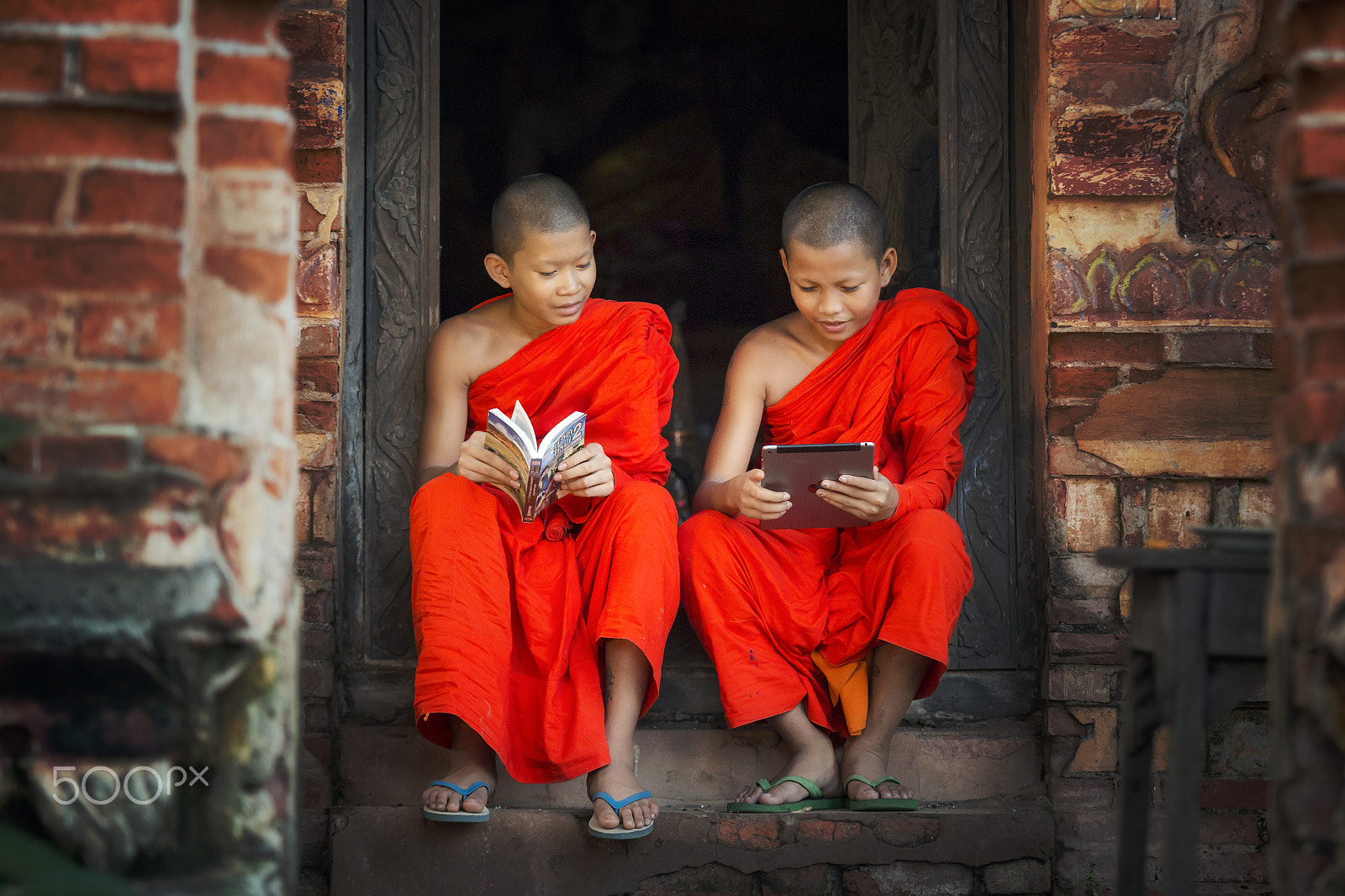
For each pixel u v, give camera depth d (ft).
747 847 16.43
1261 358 18.08
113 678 9.26
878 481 16.52
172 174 9.41
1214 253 18.20
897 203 20.94
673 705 18.70
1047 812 17.38
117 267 9.33
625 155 23.57
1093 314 18.15
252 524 9.60
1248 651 10.99
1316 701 9.07
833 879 16.71
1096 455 18.16
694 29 23.57
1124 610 17.97
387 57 19.53
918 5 20.71
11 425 8.55
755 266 23.36
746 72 23.43
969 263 19.67
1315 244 9.27
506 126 23.24
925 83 20.51
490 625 16.07
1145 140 18.16
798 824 16.48
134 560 9.30
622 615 16.19
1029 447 19.29
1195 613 11.03
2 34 9.26
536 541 17.04
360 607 18.83
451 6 23.06
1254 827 17.48
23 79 9.27
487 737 15.58
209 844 9.39
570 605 16.61
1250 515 18.10
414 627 17.31
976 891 16.80
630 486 17.20
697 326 23.30
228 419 9.63
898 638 16.66
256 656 9.55
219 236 9.70
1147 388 18.12
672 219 23.49
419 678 15.83
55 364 9.27
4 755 9.17
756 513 16.56
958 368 18.69
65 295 9.29
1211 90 18.33
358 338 19.15
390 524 18.99
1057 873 17.19
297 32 18.30
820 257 17.69
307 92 18.21
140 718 9.27
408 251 19.39
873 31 21.52
